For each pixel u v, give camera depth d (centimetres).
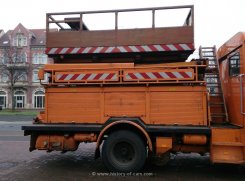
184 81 656
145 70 674
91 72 697
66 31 735
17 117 3256
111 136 676
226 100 731
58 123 708
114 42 715
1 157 884
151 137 677
